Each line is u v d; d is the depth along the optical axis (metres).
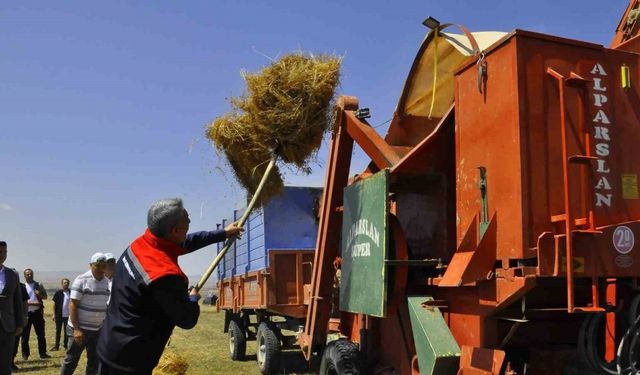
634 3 4.96
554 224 3.75
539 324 4.46
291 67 5.76
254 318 13.88
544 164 3.79
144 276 3.33
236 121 5.75
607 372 3.88
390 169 4.92
